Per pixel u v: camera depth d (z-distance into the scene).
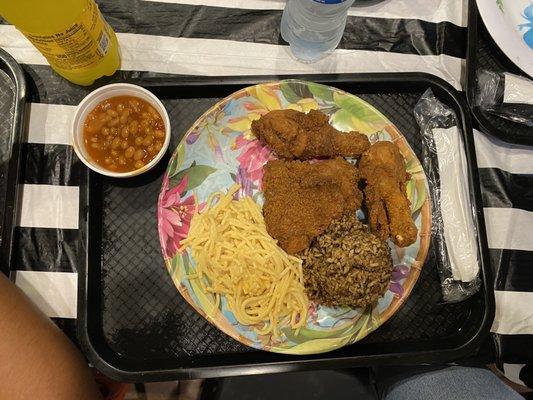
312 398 0.39
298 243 0.37
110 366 0.35
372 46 0.42
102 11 0.41
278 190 0.37
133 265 0.38
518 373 0.39
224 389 0.40
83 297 0.36
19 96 0.38
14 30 0.40
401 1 0.43
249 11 0.42
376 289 0.35
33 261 0.37
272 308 0.37
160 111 0.37
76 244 0.38
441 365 0.40
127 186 0.39
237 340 0.36
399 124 0.42
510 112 0.41
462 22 0.43
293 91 0.40
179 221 0.38
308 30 0.39
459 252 0.38
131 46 0.41
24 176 0.39
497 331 0.39
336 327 0.37
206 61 0.42
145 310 0.37
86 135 0.37
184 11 0.42
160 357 0.37
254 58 0.42
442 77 0.42
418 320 0.38
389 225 0.37
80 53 0.35
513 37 0.41
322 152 0.38
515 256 0.40
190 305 0.37
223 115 0.39
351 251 0.35
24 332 0.30
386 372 0.43
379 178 0.37
